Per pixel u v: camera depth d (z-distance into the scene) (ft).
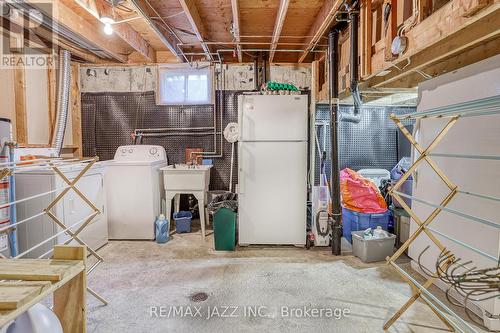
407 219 10.78
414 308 7.20
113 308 7.22
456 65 8.52
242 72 14.75
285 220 11.42
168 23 11.34
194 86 14.87
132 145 14.21
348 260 10.16
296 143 11.25
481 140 6.50
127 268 9.50
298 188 11.34
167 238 12.14
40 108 12.15
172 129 14.87
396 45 6.60
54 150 11.85
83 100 14.75
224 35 12.44
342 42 11.27
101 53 13.25
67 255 3.78
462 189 7.05
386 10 7.53
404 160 12.66
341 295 7.82
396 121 6.28
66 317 3.81
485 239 6.39
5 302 2.79
